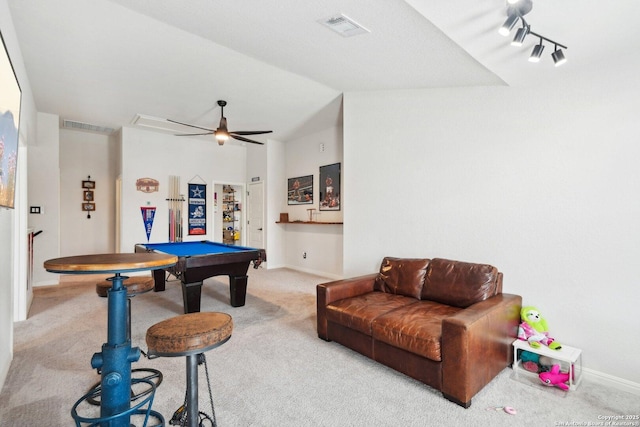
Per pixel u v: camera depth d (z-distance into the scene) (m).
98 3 2.35
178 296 4.39
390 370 2.42
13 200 2.02
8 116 1.79
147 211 6.00
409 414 1.89
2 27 2.04
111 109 4.75
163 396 2.05
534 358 2.36
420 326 2.22
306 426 1.78
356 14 2.15
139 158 5.91
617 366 2.20
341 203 5.59
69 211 5.97
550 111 2.51
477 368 2.03
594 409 1.95
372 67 3.00
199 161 6.68
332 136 5.77
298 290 4.81
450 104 3.11
